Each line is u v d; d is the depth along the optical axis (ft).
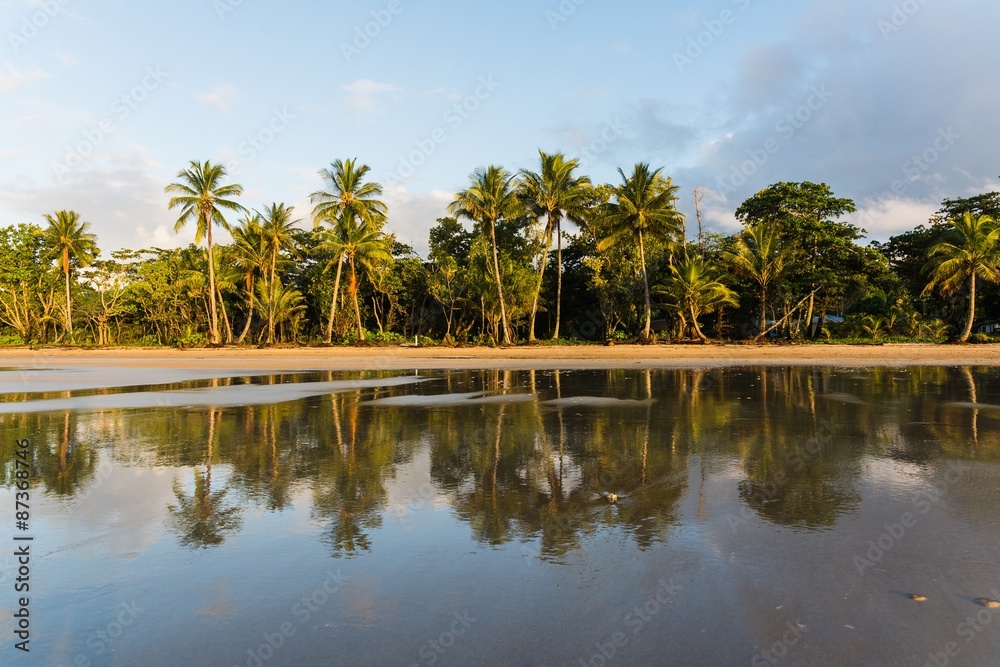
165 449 25.16
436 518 15.99
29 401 42.65
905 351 97.45
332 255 162.30
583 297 167.22
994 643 9.55
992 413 33.65
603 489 18.66
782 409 35.91
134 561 13.19
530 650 9.47
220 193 132.46
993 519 15.38
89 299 181.98
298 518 16.07
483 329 151.12
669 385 51.49
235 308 181.68
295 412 36.29
